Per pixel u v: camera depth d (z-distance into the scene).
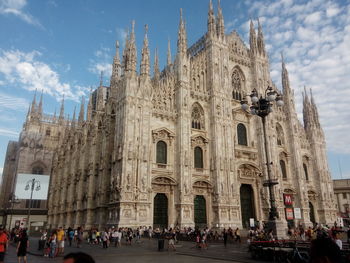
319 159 72.81
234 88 65.75
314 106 78.00
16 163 105.38
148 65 53.84
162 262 23.34
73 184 72.50
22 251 21.45
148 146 49.28
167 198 50.34
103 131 61.41
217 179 54.19
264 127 30.77
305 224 62.09
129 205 44.97
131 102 49.69
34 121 115.62
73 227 63.72
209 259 25.27
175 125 54.31
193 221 49.75
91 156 62.31
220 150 56.41
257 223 56.25
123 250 32.31
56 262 24.50
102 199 54.25
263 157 61.94
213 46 62.97
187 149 52.66
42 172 107.94
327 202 70.00
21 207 99.56
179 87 55.78
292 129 69.69
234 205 54.53
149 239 42.38
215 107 58.50
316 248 5.16
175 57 59.59
